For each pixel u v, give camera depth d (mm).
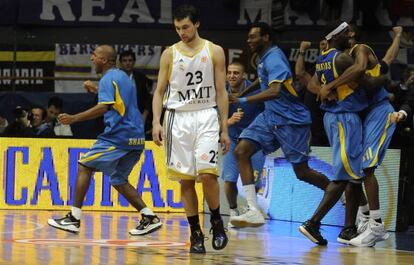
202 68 13641
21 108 24938
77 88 28938
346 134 16328
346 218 16750
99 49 17094
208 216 21766
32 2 29594
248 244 15867
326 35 16656
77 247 14609
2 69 29234
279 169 21531
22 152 22672
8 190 22625
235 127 19391
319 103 22188
